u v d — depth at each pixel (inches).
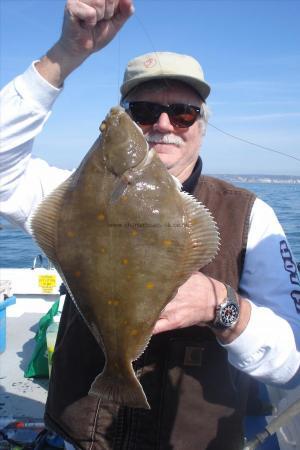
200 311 26.3
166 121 32.9
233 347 27.6
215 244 24.4
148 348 31.0
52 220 25.0
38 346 63.0
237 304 27.0
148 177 24.6
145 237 24.0
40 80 26.7
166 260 24.1
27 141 27.8
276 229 33.4
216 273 31.5
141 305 24.1
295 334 29.2
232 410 31.2
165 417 30.4
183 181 34.2
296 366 28.8
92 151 25.3
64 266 24.6
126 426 30.8
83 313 24.7
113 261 24.0
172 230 24.1
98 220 24.1
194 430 30.4
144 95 33.5
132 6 24.3
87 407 31.4
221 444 30.6
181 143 33.6
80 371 31.9
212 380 30.8
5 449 45.8
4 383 61.0
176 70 32.5
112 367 23.9
